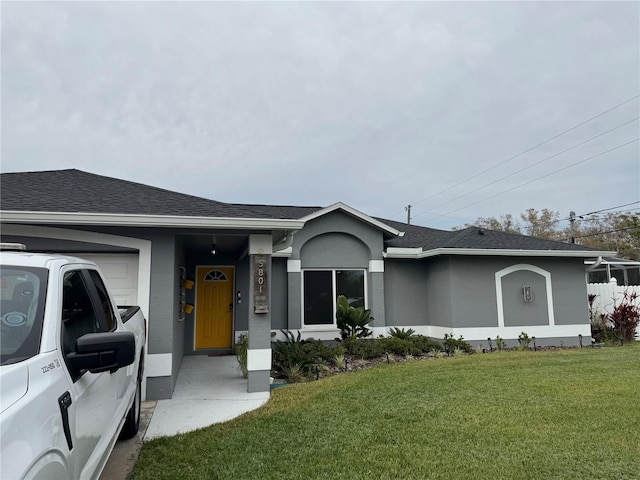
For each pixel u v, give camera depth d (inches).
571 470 154.3
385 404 240.1
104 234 268.4
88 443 99.1
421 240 564.4
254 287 289.7
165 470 160.7
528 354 414.9
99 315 129.7
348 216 494.0
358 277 499.8
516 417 212.2
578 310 511.5
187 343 447.2
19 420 66.8
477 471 154.4
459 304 477.4
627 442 178.5
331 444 182.4
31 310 93.8
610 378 296.0
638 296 551.5
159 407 248.8
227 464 164.4
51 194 288.2
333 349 402.3
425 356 431.2
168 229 278.4
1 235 255.3
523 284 499.8
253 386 284.0
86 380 100.3
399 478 150.4
